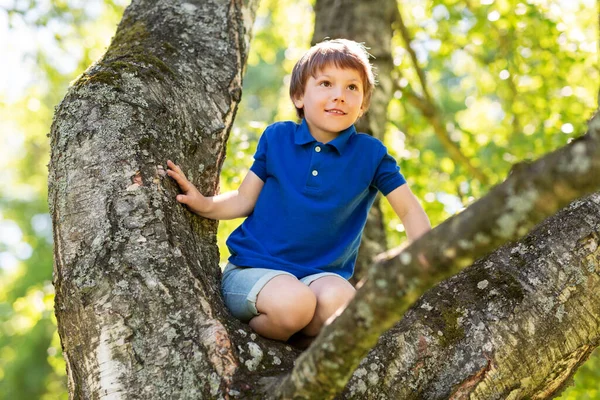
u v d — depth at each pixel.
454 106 9.60
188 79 2.52
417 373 1.91
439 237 1.38
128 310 1.90
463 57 6.79
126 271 1.95
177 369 1.83
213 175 2.47
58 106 2.27
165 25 2.75
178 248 2.04
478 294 2.02
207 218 2.37
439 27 5.83
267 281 2.18
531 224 1.32
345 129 2.51
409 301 1.43
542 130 5.68
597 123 1.25
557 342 1.97
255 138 5.49
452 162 5.85
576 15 5.92
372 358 1.92
